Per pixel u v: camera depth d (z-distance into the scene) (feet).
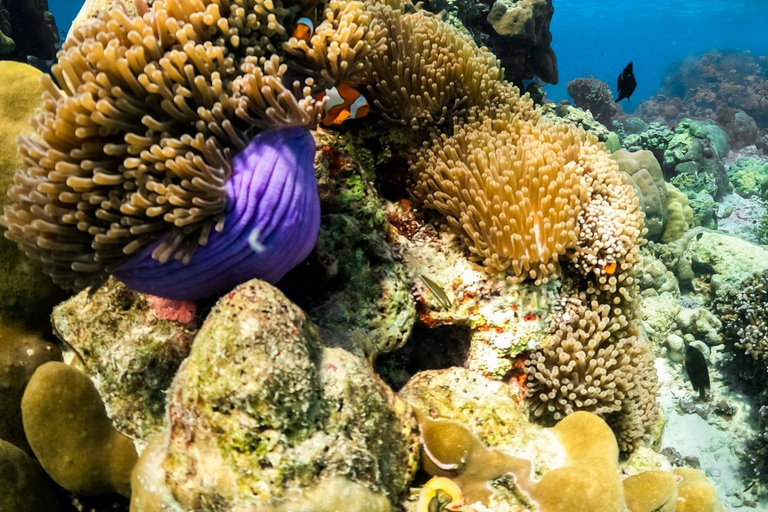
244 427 1.61
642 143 10.46
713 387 5.29
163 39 1.78
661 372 5.46
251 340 1.61
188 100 1.82
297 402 1.63
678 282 6.87
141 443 2.04
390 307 2.38
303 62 2.10
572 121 8.89
